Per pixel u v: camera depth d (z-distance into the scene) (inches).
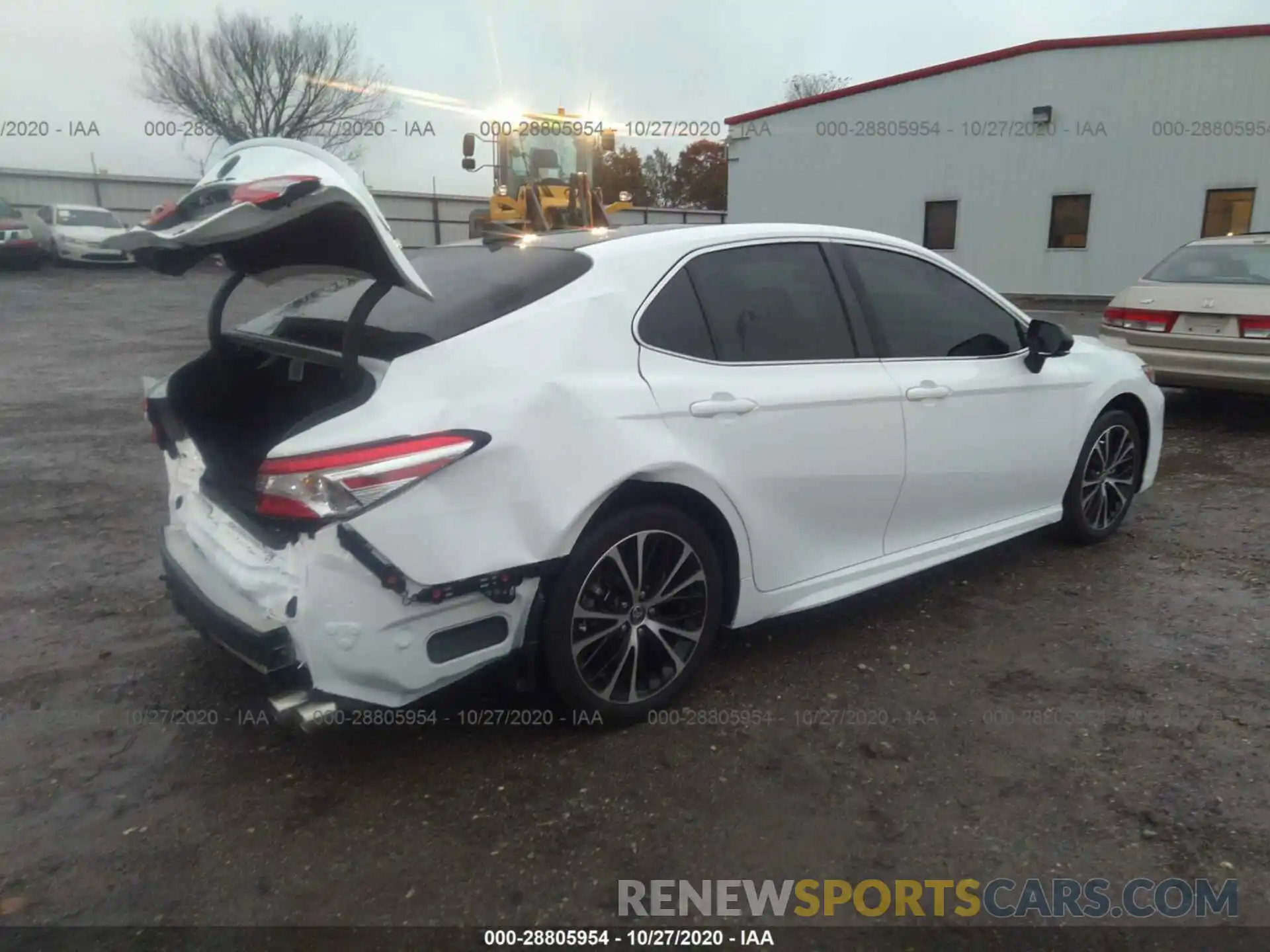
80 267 990.4
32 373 396.8
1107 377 186.5
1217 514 216.2
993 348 166.7
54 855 102.1
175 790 113.5
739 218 1022.4
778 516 135.6
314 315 132.7
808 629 157.6
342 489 98.7
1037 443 171.8
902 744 123.1
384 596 102.8
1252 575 178.4
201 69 1243.2
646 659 129.0
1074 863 101.1
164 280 912.3
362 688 106.0
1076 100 803.4
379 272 110.0
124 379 386.0
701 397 124.9
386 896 96.4
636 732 126.0
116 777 116.0
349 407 102.8
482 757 120.3
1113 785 114.1
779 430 132.2
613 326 121.3
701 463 124.1
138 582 175.2
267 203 96.4
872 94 911.7
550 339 116.0
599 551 117.6
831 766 118.3
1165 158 775.1
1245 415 324.5
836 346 143.3
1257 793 112.0
